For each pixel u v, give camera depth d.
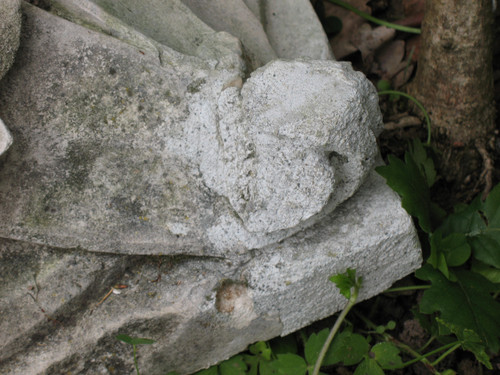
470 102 0.56
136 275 0.44
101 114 0.42
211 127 0.43
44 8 0.43
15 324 0.42
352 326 0.51
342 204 0.45
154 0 0.47
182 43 0.46
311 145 0.41
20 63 0.41
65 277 0.43
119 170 0.43
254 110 0.42
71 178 0.42
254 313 0.45
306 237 0.44
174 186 0.43
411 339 0.52
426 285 0.50
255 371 0.49
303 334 0.51
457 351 0.51
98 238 0.42
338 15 0.64
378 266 0.46
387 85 0.63
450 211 0.57
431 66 0.56
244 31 0.52
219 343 0.47
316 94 0.41
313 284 0.45
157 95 0.43
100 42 0.42
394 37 0.64
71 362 0.44
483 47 0.54
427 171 0.53
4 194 0.41
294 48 0.55
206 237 0.43
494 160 0.58
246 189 0.42
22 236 0.41
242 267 0.44
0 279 0.42
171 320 0.44
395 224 0.45
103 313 0.44
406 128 0.60
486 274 0.50
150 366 0.46
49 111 0.42
